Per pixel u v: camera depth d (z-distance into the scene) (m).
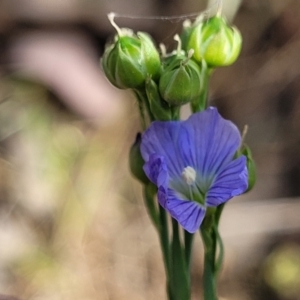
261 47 0.40
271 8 0.41
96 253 0.35
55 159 0.36
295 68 0.40
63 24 0.40
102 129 0.38
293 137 0.38
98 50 0.40
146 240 0.35
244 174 0.21
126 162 0.37
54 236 0.35
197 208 0.21
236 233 0.35
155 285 0.34
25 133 0.37
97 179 0.36
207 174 0.22
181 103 0.21
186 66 0.21
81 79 0.39
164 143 0.22
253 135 0.38
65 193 0.36
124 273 0.34
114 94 0.39
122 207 0.36
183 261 0.22
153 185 0.22
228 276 0.34
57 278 0.33
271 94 0.39
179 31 0.35
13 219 0.35
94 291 0.34
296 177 0.37
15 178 0.36
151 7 0.40
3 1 0.40
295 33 0.40
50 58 0.39
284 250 0.34
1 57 0.39
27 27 0.40
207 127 0.22
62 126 0.38
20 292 0.33
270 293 0.34
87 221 0.35
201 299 0.33
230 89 0.39
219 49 0.22
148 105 0.22
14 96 0.38
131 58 0.21
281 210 0.35
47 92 0.38
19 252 0.34
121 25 0.40
